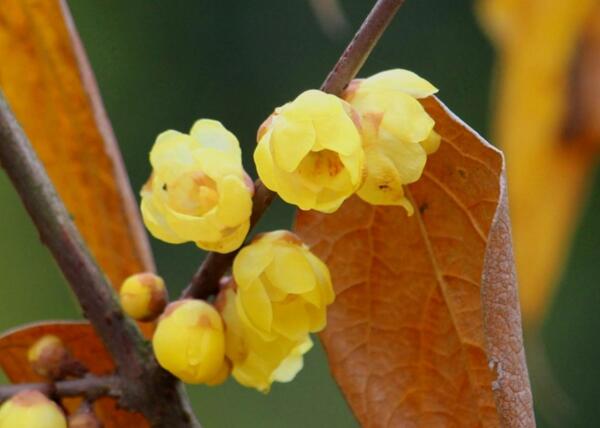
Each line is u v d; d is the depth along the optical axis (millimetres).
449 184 605
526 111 693
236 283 596
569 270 2016
